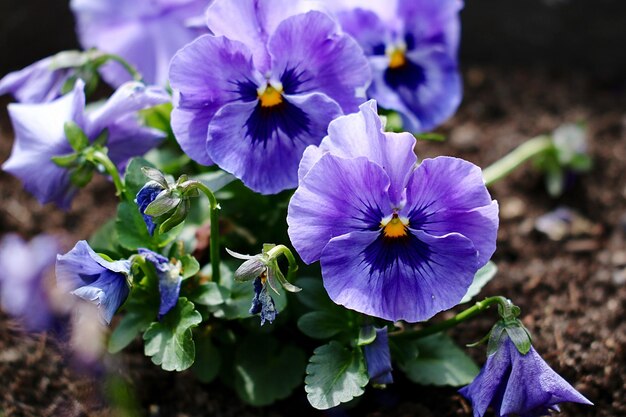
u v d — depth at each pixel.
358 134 0.42
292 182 0.45
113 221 0.50
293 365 0.49
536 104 0.71
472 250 0.42
